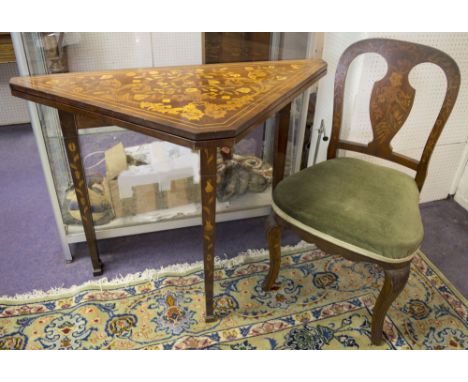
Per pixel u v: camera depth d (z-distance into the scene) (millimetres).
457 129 1861
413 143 1818
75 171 1386
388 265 1162
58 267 1658
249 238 1843
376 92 1384
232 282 1606
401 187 1330
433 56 1257
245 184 1870
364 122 1695
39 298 1511
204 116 1061
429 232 1885
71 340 1369
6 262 1669
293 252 1766
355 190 1311
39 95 1189
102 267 1648
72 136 1324
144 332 1406
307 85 1370
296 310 1499
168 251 1756
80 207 1459
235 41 1568
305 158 2041
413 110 1719
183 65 1480
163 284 1580
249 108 1117
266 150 1935
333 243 1208
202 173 1097
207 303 1401
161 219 1741
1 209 1964
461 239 1850
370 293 1571
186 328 1423
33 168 2297
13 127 2750
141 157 1693
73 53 1410
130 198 1717
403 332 1428
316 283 1610
